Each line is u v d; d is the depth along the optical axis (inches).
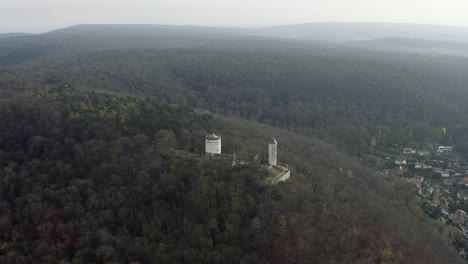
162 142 3511.3
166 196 3004.4
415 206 4424.2
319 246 2805.1
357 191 3998.5
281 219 2842.0
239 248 2655.0
